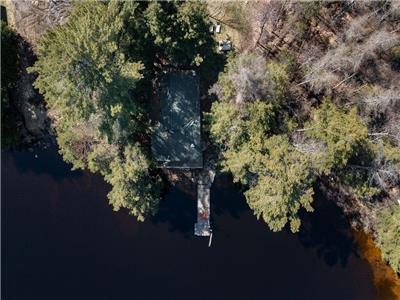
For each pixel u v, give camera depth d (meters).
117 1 35.62
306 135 38.34
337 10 40.25
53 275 44.66
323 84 39.56
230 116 37.06
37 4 42.75
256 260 44.66
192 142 42.22
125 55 37.12
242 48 42.00
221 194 44.44
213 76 42.03
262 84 36.38
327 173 39.53
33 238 44.66
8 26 42.28
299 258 44.75
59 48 34.06
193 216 44.50
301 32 41.00
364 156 38.41
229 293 44.53
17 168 44.69
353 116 37.22
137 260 44.69
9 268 44.66
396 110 39.66
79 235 44.66
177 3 36.34
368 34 38.75
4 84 41.84
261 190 37.62
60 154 44.69
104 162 39.84
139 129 40.97
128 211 44.72
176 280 44.53
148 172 42.31
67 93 34.78
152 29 36.47
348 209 44.50
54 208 44.69
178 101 41.72
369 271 44.75
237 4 41.69
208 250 44.53
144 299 44.47
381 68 40.81
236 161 37.72
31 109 44.16
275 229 38.09
